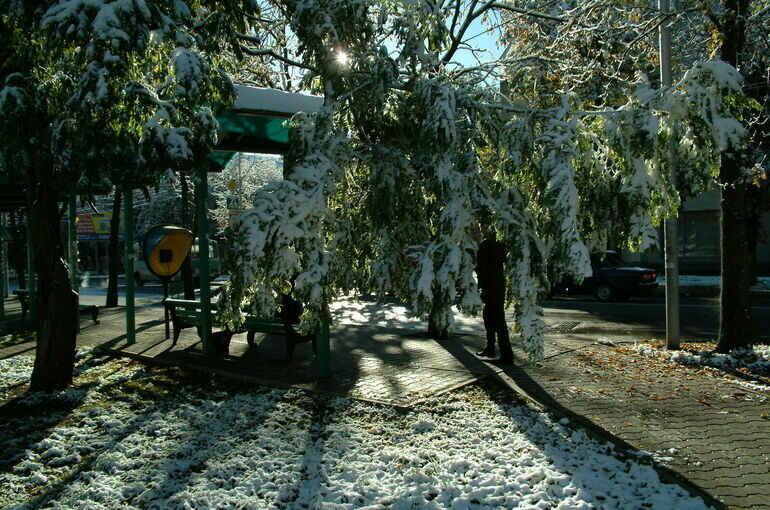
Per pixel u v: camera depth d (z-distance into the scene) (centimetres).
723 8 898
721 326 819
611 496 387
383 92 491
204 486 419
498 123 500
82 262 5903
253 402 629
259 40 990
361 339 1035
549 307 1628
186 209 1594
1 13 596
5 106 602
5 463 482
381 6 496
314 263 457
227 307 446
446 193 455
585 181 487
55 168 695
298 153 502
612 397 619
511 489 402
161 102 594
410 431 521
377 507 381
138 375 775
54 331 705
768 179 1791
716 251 2755
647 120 444
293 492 407
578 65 1098
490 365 782
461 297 453
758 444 478
